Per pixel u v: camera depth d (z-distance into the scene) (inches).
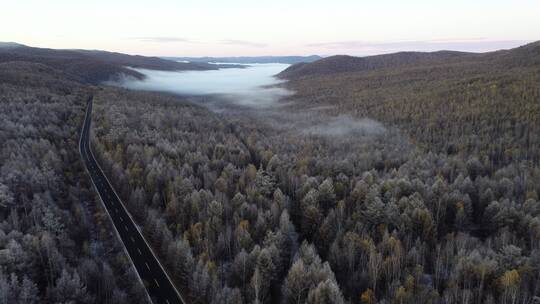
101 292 2018.9
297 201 3326.8
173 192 3189.0
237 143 5364.2
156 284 2148.1
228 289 1905.8
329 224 2719.0
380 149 5871.1
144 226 2790.4
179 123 6501.0
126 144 4569.4
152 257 2427.4
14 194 2832.2
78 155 4539.9
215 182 3476.9
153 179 3329.2
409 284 2080.5
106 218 2952.8
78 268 2096.5
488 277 2148.1
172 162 4050.2
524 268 2133.4
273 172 3986.2
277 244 2432.3
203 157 4320.9
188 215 2866.6
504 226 2866.6
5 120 4731.8
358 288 2212.1
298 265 2055.9
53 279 2038.6
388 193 3248.0
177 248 2239.2
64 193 3287.4
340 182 3681.1
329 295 1863.9
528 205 3031.5
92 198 3358.8
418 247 2522.1
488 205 3129.9
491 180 3855.8
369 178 3722.9
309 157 4771.2
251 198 3189.0
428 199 3208.7
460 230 3009.4
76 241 2551.7
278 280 2303.2
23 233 2406.5
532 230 2659.9
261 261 2154.3
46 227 2377.0
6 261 1930.4
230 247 2576.3
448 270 2381.9
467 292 1973.4
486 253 2377.0
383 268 2246.6
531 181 3676.2
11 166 3289.9
